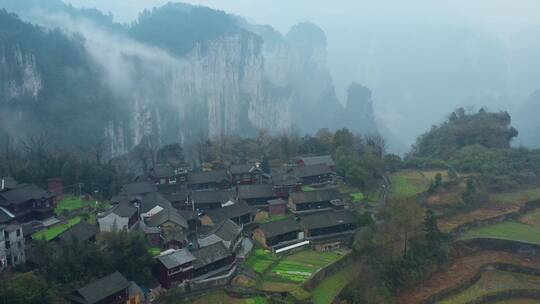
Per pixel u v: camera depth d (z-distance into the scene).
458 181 105.44
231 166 104.06
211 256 65.88
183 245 71.94
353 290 64.25
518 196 102.88
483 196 98.69
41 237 66.69
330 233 81.81
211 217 80.94
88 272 57.44
